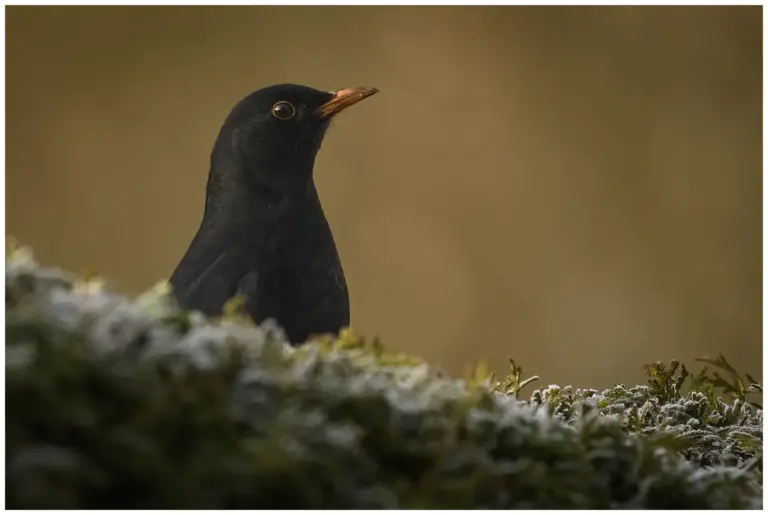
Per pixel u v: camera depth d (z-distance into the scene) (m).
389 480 3.01
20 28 7.74
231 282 4.16
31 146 7.73
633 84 8.01
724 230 7.83
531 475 3.13
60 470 2.51
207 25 8.05
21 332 2.74
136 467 2.62
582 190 7.89
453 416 3.24
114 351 2.79
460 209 7.81
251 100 4.20
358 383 3.11
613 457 3.45
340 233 7.66
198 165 7.98
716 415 4.06
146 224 7.90
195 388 2.80
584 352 7.61
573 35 8.04
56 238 7.74
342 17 8.04
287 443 2.71
